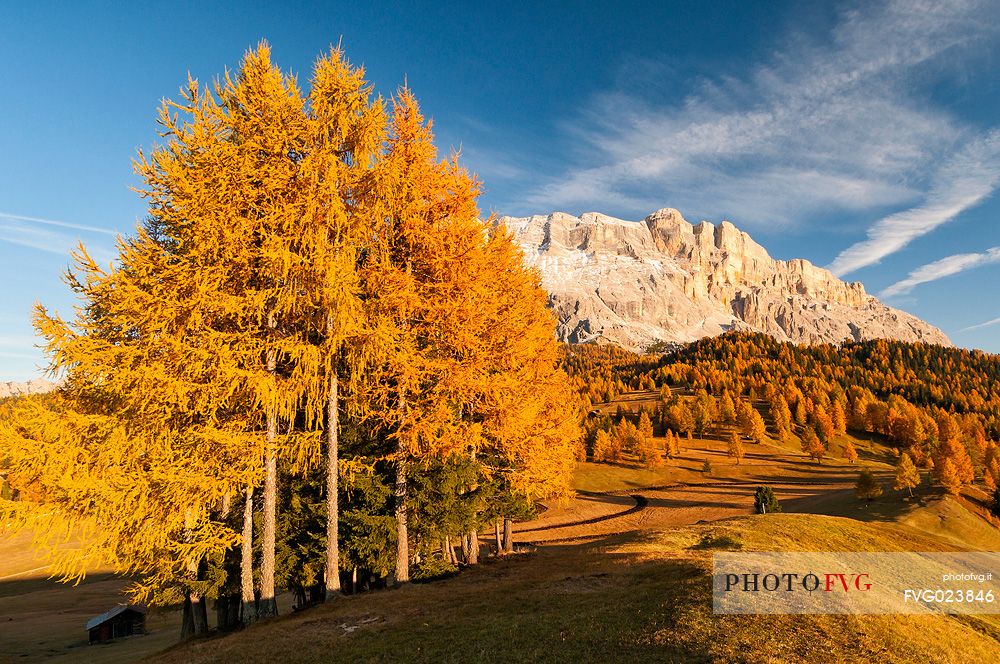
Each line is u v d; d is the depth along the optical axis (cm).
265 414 1455
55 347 1242
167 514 1341
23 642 3478
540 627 1098
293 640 1181
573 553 2173
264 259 1328
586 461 10481
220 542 1388
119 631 3594
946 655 1054
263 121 1388
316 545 1716
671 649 958
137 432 1337
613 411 15425
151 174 1345
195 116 1363
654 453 9694
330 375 1512
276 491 1780
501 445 1728
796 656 939
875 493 6512
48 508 1259
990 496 6588
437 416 1495
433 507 1778
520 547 4050
